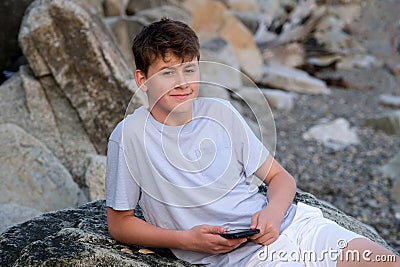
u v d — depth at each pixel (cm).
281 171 297
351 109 959
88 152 519
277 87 1016
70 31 510
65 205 467
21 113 528
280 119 888
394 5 1215
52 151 518
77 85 518
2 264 288
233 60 860
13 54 610
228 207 272
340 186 696
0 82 612
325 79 1098
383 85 1087
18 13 602
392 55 1188
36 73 525
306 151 785
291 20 1132
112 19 753
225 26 974
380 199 670
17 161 475
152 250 285
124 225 274
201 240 262
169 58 263
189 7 955
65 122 527
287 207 281
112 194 273
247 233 262
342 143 818
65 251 272
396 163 741
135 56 273
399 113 873
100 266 268
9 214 407
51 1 507
